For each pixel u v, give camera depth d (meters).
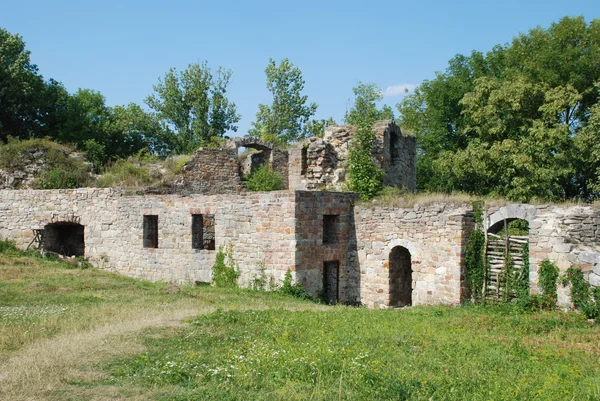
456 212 17.69
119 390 8.36
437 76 42.62
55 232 27.17
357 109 53.66
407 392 8.01
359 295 20.59
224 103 57.84
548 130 28.98
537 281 15.70
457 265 17.34
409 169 29.31
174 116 56.50
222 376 8.95
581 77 33.59
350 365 9.22
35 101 41.09
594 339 11.89
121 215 24.33
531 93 31.14
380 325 12.91
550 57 34.53
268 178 28.80
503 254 16.78
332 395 7.98
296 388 8.33
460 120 40.41
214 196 21.31
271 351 10.16
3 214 27.02
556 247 15.35
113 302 16.05
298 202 19.22
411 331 12.26
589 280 14.64
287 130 54.75
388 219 19.75
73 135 43.41
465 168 32.78
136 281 21.34
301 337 11.58
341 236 20.81
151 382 8.75
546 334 12.61
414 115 45.78
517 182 29.86
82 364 9.62
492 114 32.41
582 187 33.31
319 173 26.09
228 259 20.78
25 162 30.22
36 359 9.84
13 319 13.06
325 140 26.80
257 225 20.06
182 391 8.36
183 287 20.16
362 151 24.31
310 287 19.62
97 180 29.73
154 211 23.22
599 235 15.56
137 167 29.95
